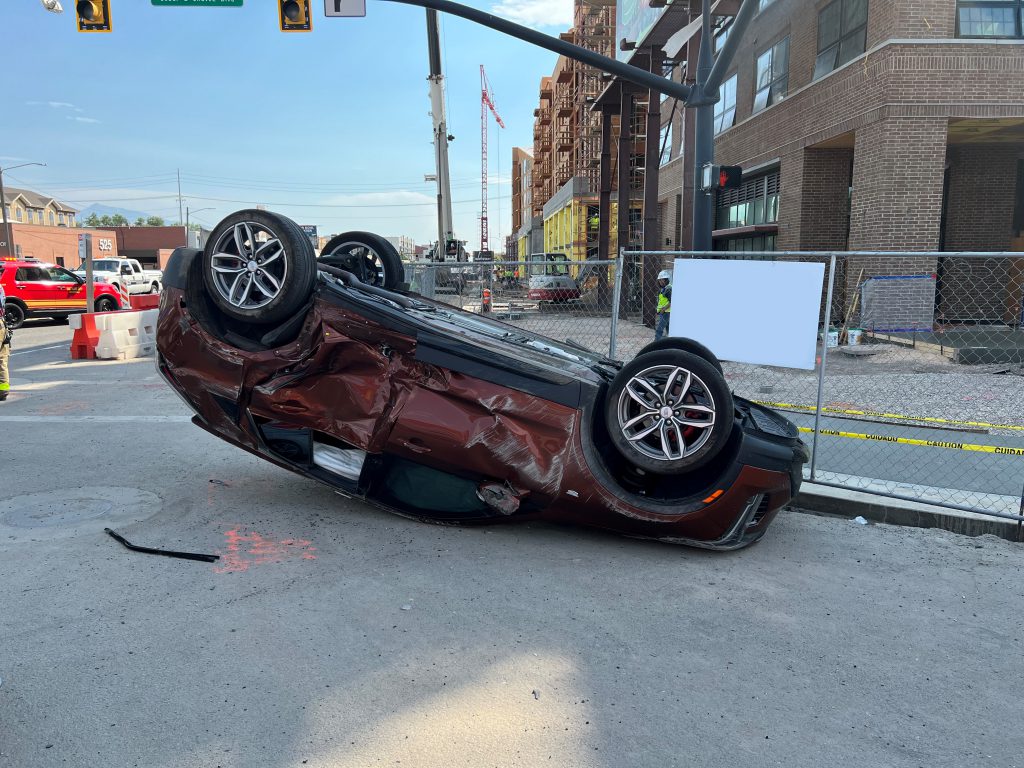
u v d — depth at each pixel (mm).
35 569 4035
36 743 2559
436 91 26000
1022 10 14312
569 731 2719
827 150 17750
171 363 4887
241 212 4555
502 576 4137
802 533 5113
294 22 12680
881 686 3111
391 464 4754
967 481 6180
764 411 5164
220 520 4895
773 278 5863
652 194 22094
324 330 4535
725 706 2928
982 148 17531
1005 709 2961
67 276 22281
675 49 20828
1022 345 12289
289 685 2963
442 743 2619
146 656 3148
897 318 14711
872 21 14938
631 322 18031
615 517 4453
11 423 7941
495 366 4488
